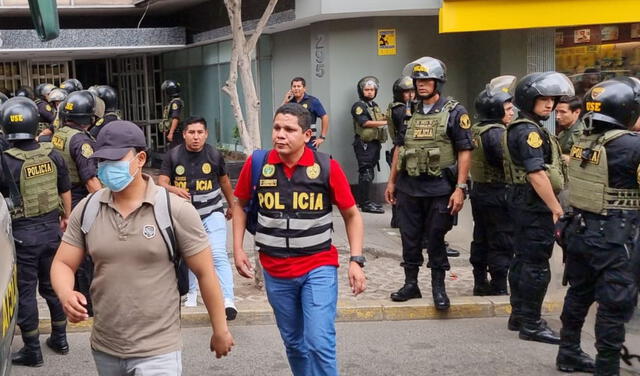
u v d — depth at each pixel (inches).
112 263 137.6
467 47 498.9
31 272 220.1
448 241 373.1
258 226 183.9
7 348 106.3
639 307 212.1
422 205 262.4
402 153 256.7
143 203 137.9
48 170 222.4
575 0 433.4
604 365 196.5
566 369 215.3
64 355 235.9
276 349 240.5
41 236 220.2
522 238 235.1
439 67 249.4
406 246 268.5
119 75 764.0
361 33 475.5
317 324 173.9
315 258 179.6
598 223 194.2
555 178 222.5
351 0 446.9
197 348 242.1
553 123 460.8
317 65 485.1
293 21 477.4
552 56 470.6
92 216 139.3
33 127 220.8
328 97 479.8
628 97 193.6
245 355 235.3
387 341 245.9
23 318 219.9
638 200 192.4
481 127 268.7
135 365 138.8
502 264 278.5
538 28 467.2
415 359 229.0
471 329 256.4
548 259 237.1
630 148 189.2
